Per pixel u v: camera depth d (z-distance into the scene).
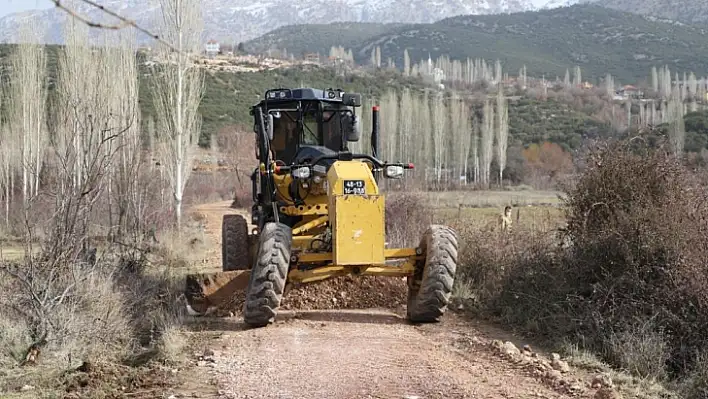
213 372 7.19
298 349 8.09
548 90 145.12
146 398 6.41
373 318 9.93
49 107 32.03
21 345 7.97
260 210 11.03
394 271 9.56
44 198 10.74
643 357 7.93
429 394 6.46
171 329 8.60
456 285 11.48
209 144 66.75
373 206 9.01
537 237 11.18
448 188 58.72
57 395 6.52
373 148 11.32
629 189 10.08
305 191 10.09
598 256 9.63
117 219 13.77
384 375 7.06
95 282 9.47
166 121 26.25
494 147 78.00
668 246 9.03
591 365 7.73
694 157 11.38
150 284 10.55
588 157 10.69
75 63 22.02
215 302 9.84
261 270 8.97
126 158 14.64
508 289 10.42
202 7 26.64
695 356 8.20
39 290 8.56
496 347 8.09
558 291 9.62
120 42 24.25
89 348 8.06
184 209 36.09
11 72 32.03
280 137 10.98
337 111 11.09
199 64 26.59
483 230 12.61
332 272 9.34
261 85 91.38
